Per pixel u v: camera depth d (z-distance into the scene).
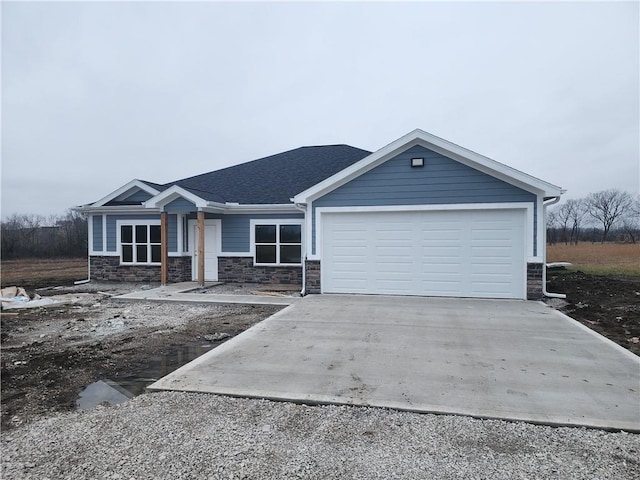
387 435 3.06
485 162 9.41
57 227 28.53
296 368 4.62
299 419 3.35
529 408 3.50
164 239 12.48
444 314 7.79
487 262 9.65
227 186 15.07
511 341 5.80
